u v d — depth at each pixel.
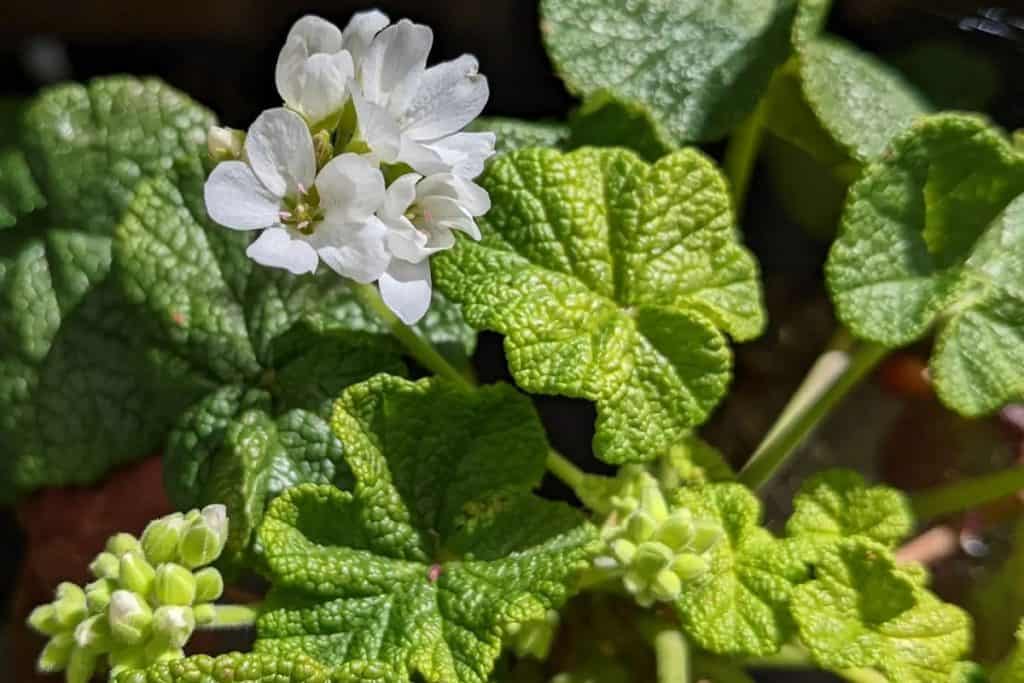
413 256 0.37
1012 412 0.44
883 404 0.45
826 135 0.44
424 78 0.38
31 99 0.45
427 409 0.39
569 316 0.39
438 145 0.38
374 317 0.42
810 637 0.39
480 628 0.38
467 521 0.39
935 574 0.43
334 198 0.37
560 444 0.44
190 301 0.41
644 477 0.40
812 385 0.43
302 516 0.39
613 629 0.41
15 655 0.43
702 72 0.43
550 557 0.39
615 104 0.42
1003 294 0.41
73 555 0.43
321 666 0.37
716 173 0.40
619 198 0.40
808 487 0.40
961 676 0.39
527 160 0.40
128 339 0.42
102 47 0.48
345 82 0.37
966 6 0.46
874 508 0.40
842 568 0.39
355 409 0.39
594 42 0.43
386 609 0.39
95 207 0.42
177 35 0.48
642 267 0.40
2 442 0.42
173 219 0.41
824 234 0.46
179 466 0.41
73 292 0.42
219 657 0.37
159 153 0.43
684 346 0.39
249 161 0.37
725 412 0.45
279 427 0.41
